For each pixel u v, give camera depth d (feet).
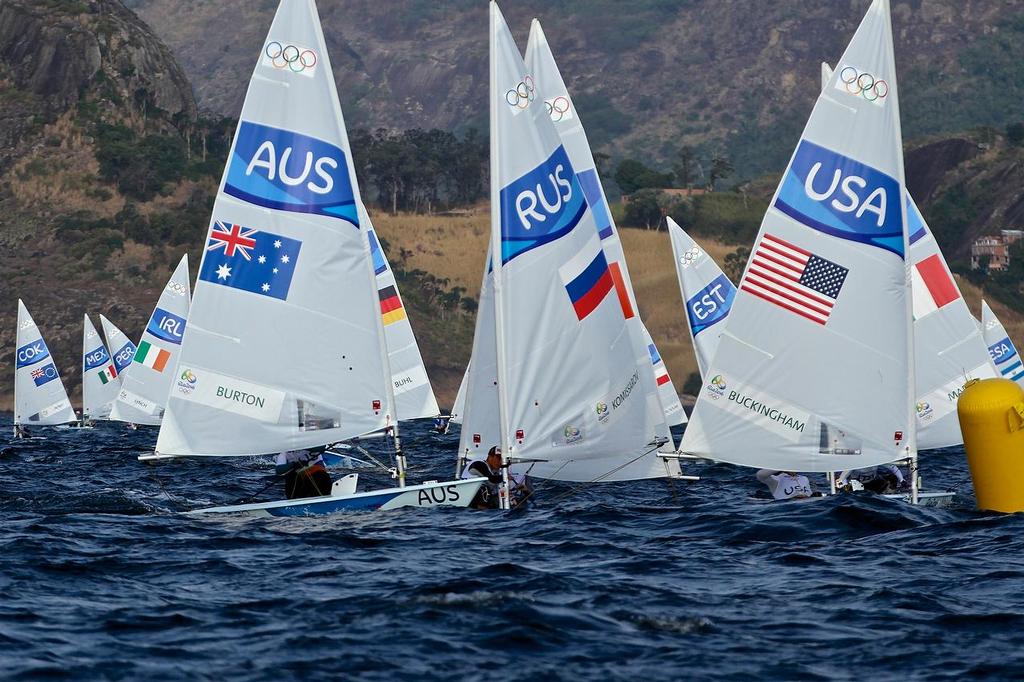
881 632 136.87
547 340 222.69
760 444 224.74
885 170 221.25
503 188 221.46
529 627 137.28
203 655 128.26
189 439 225.56
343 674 121.29
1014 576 163.63
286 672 121.90
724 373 226.38
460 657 126.82
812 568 175.01
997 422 214.28
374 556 185.88
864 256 221.66
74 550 193.67
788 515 221.66
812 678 120.37
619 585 161.79
